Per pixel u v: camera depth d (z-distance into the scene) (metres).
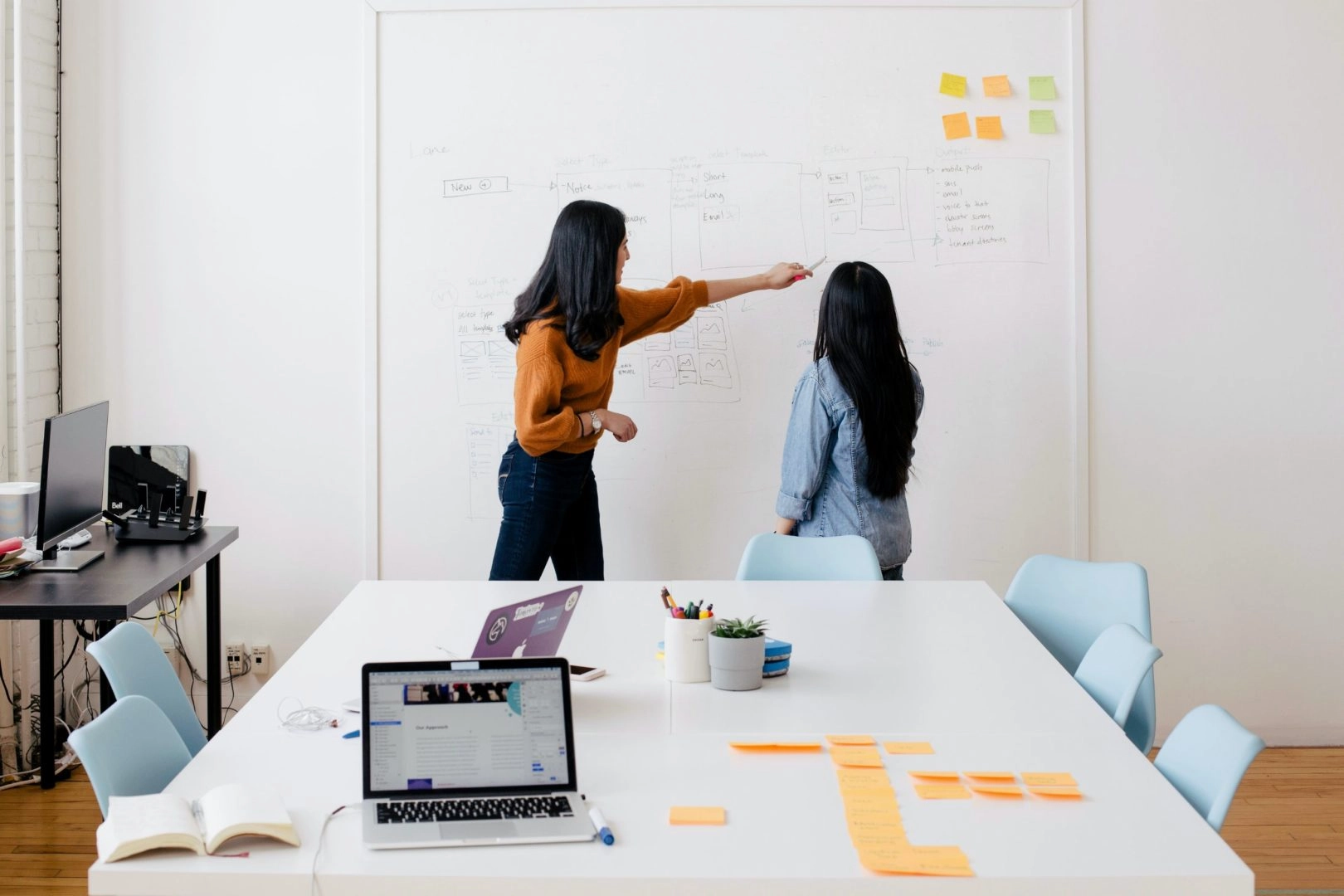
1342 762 4.02
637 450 4.11
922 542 4.12
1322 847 3.36
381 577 4.16
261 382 4.12
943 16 3.99
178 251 4.09
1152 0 3.98
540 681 1.95
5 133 3.82
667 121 4.02
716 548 4.13
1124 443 4.11
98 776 1.90
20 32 3.79
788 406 4.08
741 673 2.38
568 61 4.01
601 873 1.66
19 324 3.85
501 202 4.05
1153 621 4.16
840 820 1.83
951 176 4.02
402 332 4.09
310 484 4.15
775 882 1.64
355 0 4.02
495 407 4.10
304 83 4.04
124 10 4.02
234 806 1.77
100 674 4.15
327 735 2.16
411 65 4.02
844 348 3.51
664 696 2.36
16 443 3.88
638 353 4.07
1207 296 4.06
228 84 4.04
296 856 1.71
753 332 4.06
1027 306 4.05
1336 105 4.00
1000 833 1.77
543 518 3.53
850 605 3.00
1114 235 4.04
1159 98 4.00
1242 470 4.11
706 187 4.03
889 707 2.30
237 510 4.16
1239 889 1.64
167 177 4.07
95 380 4.13
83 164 4.06
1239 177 4.02
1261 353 4.07
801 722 2.22
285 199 4.07
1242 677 4.17
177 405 4.13
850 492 3.60
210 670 3.72
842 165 4.02
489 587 3.17
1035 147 4.01
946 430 4.09
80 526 3.41
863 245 4.04
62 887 3.12
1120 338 4.07
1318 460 4.11
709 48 4.00
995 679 2.46
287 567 4.18
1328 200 4.03
